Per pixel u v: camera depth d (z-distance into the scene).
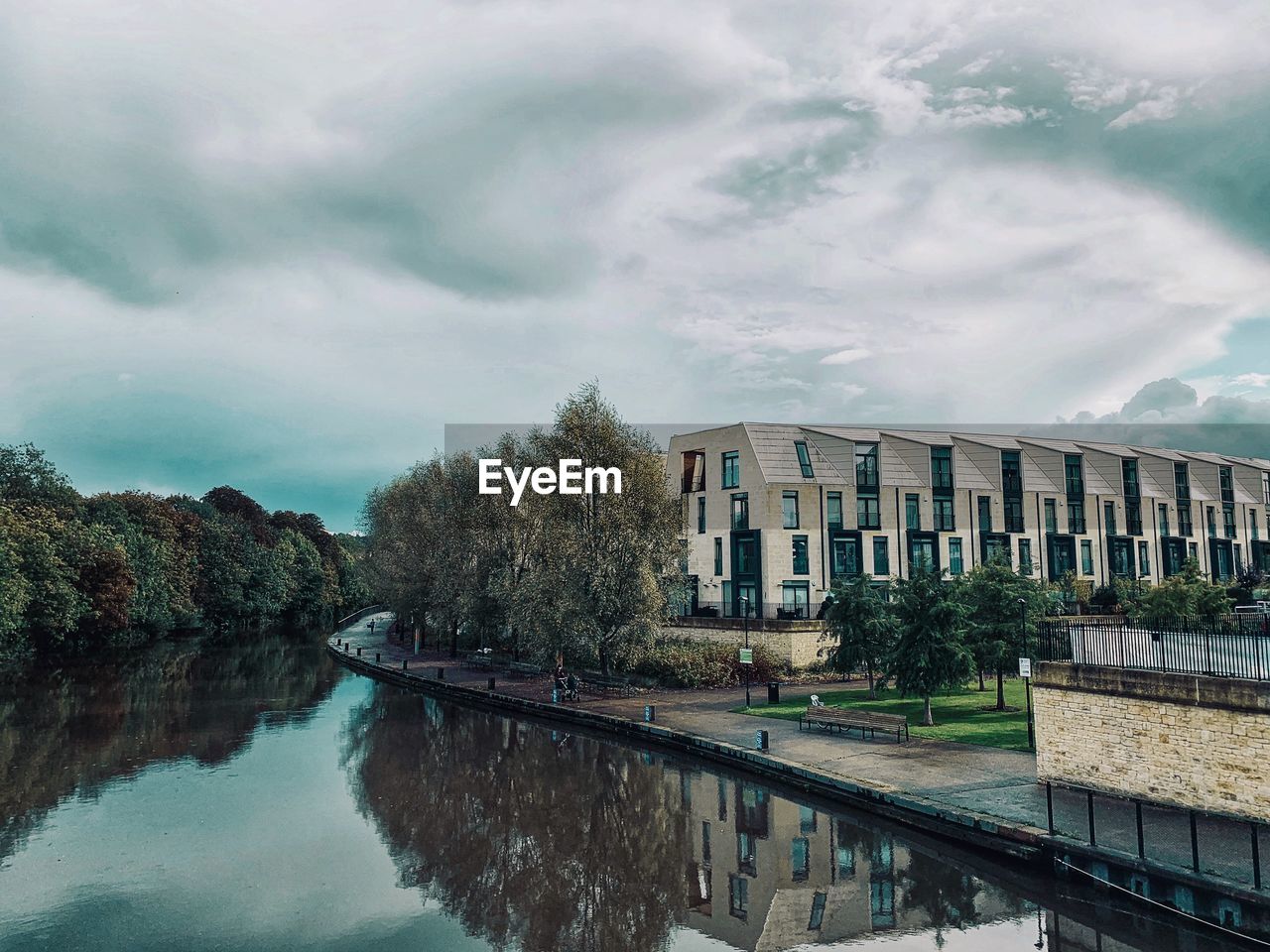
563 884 15.79
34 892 15.15
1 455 58.16
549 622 36.62
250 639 78.44
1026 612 27.25
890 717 23.64
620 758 26.50
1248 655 15.23
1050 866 14.27
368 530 78.50
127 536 63.72
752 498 44.47
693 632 42.50
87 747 27.78
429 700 40.06
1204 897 12.06
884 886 15.01
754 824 18.98
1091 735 17.02
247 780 23.59
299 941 13.26
